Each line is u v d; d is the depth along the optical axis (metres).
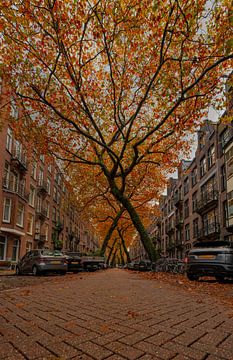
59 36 9.90
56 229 41.62
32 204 32.03
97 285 8.29
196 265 10.70
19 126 14.45
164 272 15.30
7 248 24.36
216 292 7.02
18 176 26.64
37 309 4.23
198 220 32.53
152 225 76.50
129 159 21.78
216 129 26.25
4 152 23.58
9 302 4.93
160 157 20.98
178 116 12.95
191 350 2.48
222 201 24.55
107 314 3.86
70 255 22.16
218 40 8.94
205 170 30.23
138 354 2.37
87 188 28.98
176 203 42.34
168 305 4.75
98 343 2.62
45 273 16.70
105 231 47.44
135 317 3.69
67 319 3.54
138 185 25.69
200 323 3.48
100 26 9.74
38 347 2.51
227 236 23.48
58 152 17.16
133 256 113.25
